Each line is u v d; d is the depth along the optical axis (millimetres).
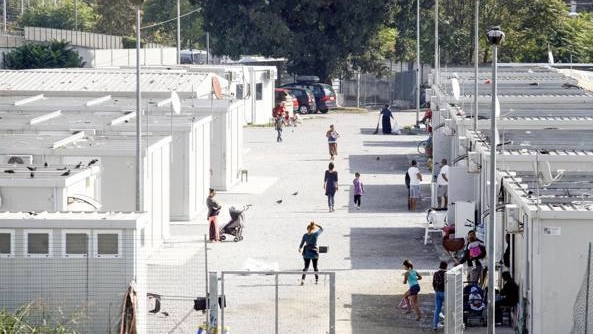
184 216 114125
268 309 80438
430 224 110438
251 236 107438
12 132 109188
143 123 113812
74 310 67938
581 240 70438
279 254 99375
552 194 76125
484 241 91125
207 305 71062
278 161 162250
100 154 96062
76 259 68062
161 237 100688
